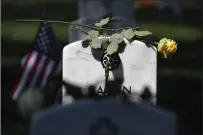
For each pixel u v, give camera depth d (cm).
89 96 486
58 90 579
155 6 2345
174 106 934
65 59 493
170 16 2286
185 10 2516
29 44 1511
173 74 1172
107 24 509
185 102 959
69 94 485
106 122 252
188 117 876
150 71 490
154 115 252
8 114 855
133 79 490
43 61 568
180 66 1273
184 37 1781
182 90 1038
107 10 777
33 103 794
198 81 1109
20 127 798
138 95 489
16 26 1938
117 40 484
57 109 253
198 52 1463
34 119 253
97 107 252
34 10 2402
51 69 568
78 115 252
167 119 252
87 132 252
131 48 488
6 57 1330
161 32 1897
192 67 1274
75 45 491
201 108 923
